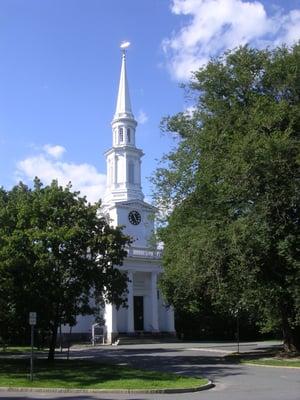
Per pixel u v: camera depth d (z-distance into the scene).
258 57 31.14
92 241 31.28
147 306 67.00
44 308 28.70
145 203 69.12
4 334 30.02
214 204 30.81
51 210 31.02
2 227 31.00
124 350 45.88
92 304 49.28
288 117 28.22
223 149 29.72
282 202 27.39
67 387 18.94
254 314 40.94
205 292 34.94
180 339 67.44
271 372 24.45
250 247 27.86
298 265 26.95
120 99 74.12
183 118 34.28
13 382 20.28
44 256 28.80
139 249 66.06
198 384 19.25
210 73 31.98
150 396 17.03
